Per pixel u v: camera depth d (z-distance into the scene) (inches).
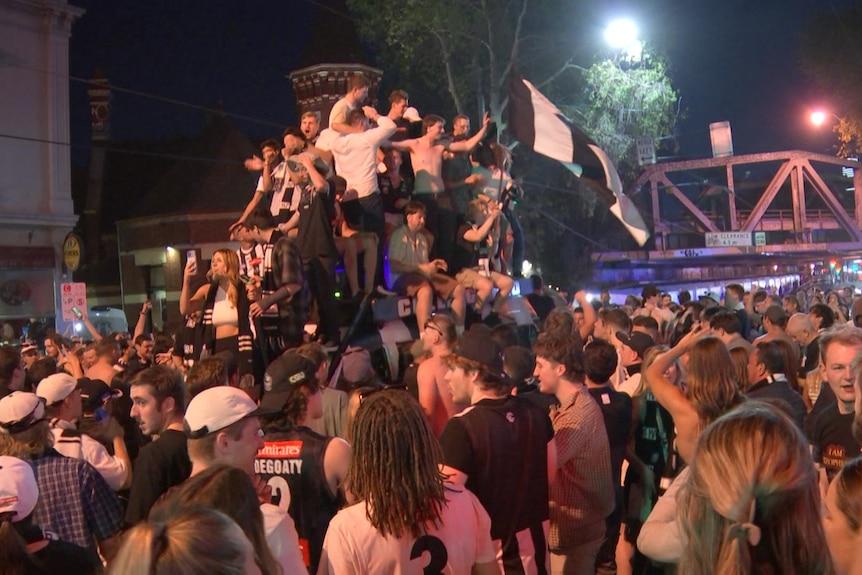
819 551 94.6
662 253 1509.6
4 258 1038.4
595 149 396.5
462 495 146.0
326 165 325.7
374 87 1133.7
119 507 179.2
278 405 165.0
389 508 134.6
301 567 129.4
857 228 1653.5
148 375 187.0
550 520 205.2
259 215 295.6
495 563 149.2
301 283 287.3
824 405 198.1
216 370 197.0
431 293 351.6
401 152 390.0
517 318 419.5
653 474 234.7
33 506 140.0
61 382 209.0
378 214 343.9
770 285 1603.1
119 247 1397.6
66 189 1107.9
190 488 112.1
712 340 183.0
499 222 408.2
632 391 267.6
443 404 236.8
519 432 172.9
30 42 1072.2
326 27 1132.5
